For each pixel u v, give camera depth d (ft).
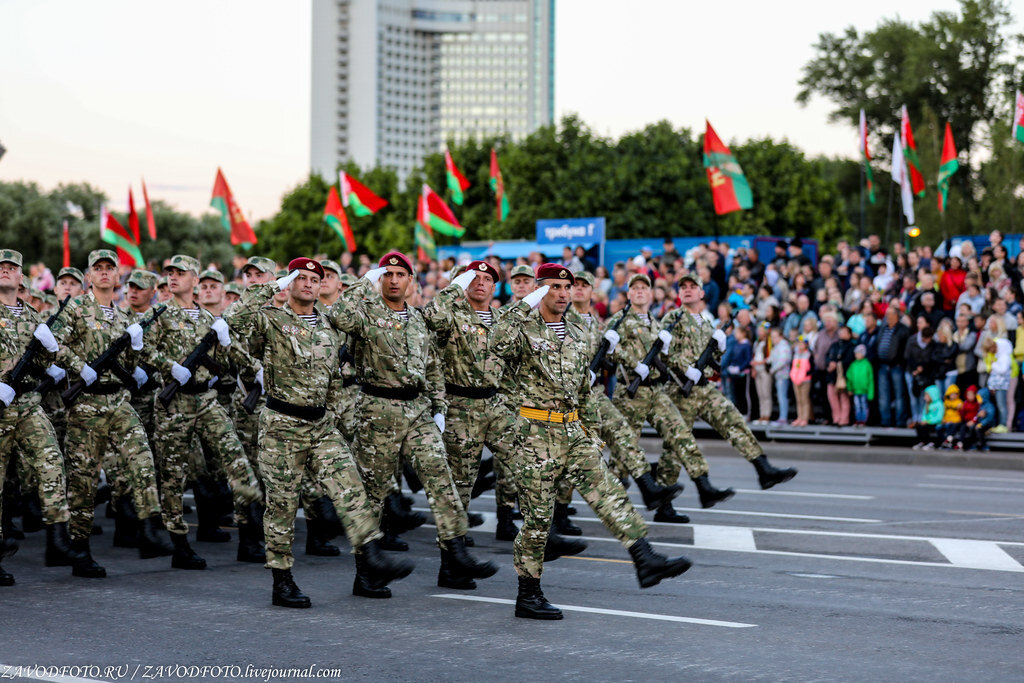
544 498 21.79
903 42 174.19
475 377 26.63
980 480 44.57
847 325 56.29
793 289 62.64
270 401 22.95
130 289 30.50
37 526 34.12
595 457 21.90
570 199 147.33
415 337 24.84
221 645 19.80
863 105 176.35
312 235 219.61
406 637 20.42
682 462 33.60
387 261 24.85
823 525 33.37
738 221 161.38
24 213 155.84
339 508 22.91
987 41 164.55
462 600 23.72
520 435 21.89
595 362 30.96
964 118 165.48
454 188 78.89
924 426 53.31
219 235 183.42
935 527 32.94
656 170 144.25
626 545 21.66
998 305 51.26
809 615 22.29
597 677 17.80
